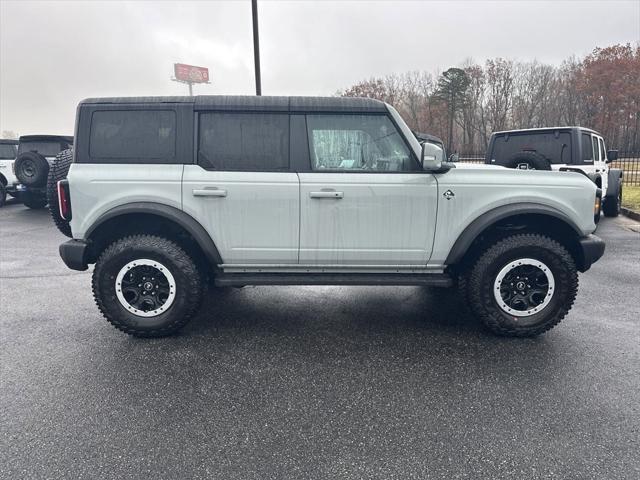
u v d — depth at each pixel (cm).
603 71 4397
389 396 267
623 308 415
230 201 338
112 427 237
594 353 322
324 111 341
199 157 340
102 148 340
